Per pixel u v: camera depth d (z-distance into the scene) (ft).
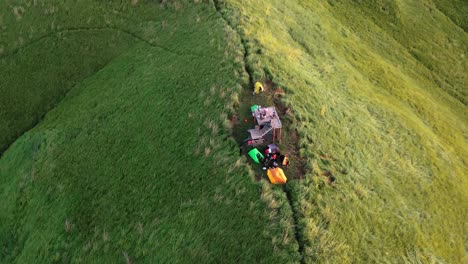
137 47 114.73
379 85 129.08
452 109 141.69
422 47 158.51
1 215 93.50
